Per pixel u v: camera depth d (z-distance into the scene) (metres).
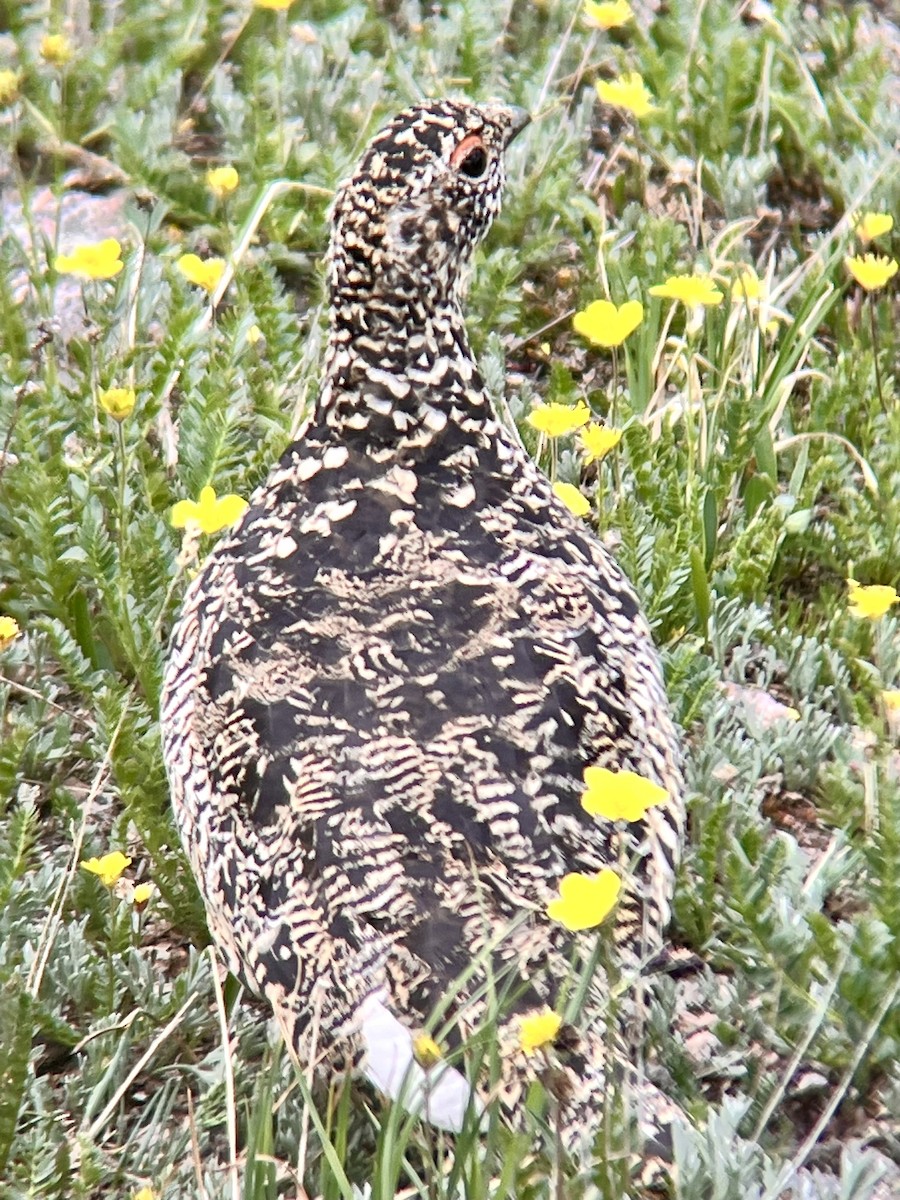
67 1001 8.79
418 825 7.19
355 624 7.87
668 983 8.62
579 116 13.90
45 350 11.64
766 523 10.78
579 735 7.59
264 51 14.10
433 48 14.59
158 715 9.76
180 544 10.52
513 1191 6.88
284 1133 8.00
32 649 10.39
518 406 11.62
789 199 14.01
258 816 7.47
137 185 13.55
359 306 8.55
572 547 8.55
